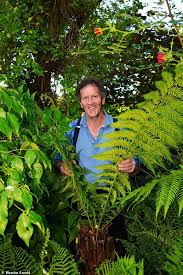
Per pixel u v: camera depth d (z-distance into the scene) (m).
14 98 1.89
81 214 2.53
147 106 2.35
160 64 3.23
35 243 2.55
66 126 2.50
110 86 5.40
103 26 5.60
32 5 6.11
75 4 5.87
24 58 5.54
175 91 2.33
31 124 2.33
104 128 2.71
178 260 2.26
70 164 2.36
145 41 5.00
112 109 5.07
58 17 6.00
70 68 5.77
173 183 2.09
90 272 2.46
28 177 2.30
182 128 2.57
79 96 2.77
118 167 2.45
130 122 2.37
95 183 2.48
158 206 2.03
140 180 3.80
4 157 1.85
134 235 2.90
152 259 2.68
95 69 5.70
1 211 1.74
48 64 6.03
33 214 1.80
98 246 2.47
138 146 2.49
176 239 2.62
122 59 5.21
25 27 5.85
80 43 5.58
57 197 2.71
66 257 2.14
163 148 2.41
